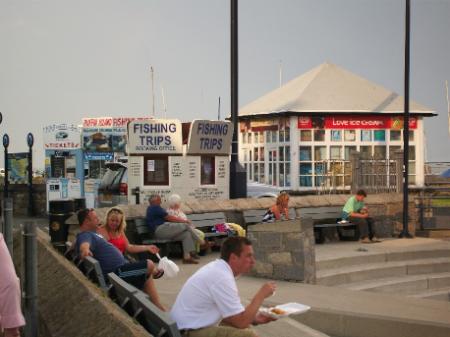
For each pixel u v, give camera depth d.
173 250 14.55
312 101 29.56
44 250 9.11
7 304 4.81
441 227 21.62
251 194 26.28
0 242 4.82
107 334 4.91
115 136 26.41
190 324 5.80
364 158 21.14
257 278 12.26
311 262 12.10
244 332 5.64
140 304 5.13
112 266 8.28
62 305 6.39
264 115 30.08
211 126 17.83
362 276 14.09
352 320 9.55
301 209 17.62
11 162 29.89
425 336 9.11
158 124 17.58
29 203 28.94
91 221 8.45
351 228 18.12
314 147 28.97
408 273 14.93
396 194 19.36
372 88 31.44
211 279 5.84
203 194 17.98
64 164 26.98
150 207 13.97
